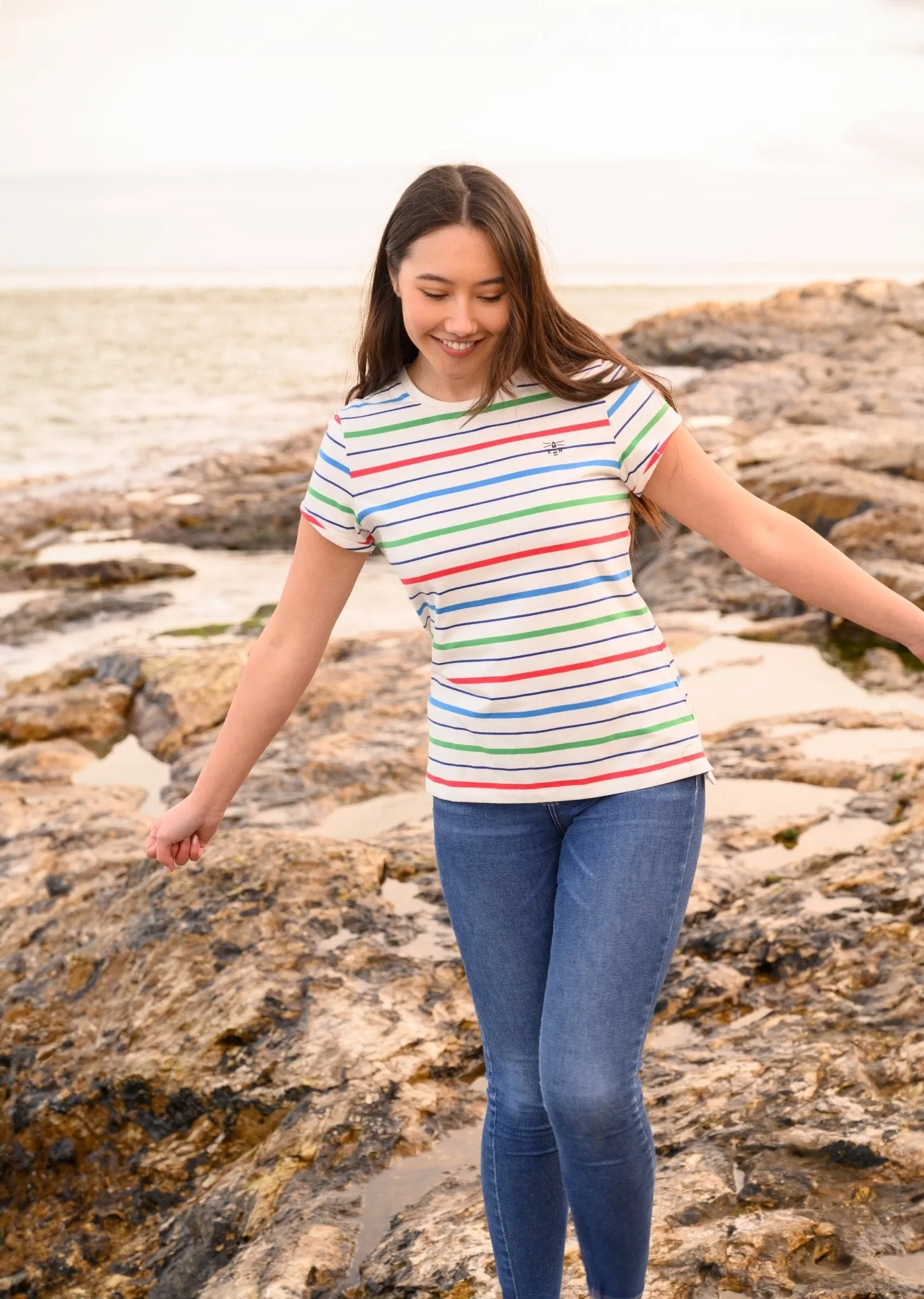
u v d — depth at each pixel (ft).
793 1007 10.91
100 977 12.50
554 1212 6.64
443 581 6.29
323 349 120.06
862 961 11.20
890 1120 8.82
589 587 6.21
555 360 6.30
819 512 28.53
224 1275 8.82
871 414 39.96
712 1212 8.27
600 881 6.16
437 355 6.30
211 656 24.47
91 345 122.62
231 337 131.95
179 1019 11.59
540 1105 6.52
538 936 6.55
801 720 19.24
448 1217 8.80
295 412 72.79
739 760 17.63
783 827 15.12
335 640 26.20
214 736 22.04
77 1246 10.44
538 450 6.27
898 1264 7.57
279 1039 11.14
